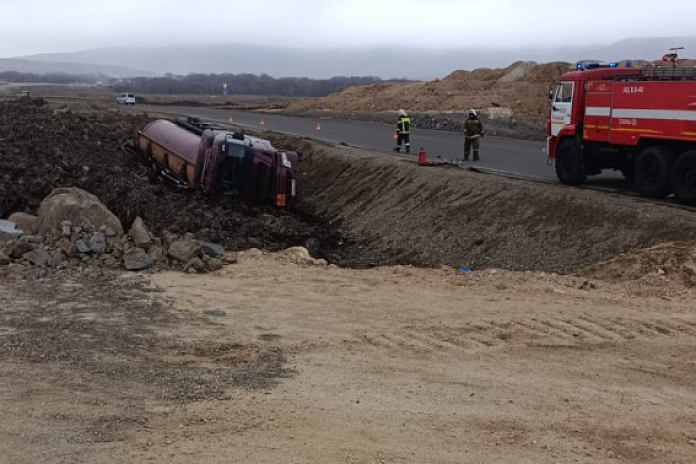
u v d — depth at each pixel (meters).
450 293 11.80
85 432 6.04
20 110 33.06
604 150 19.59
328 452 5.71
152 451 5.64
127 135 32.91
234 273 13.37
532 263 17.11
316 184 28.91
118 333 9.50
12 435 5.94
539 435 6.36
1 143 23.59
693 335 9.52
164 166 26.39
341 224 24.33
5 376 7.50
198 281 12.70
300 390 7.42
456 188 21.92
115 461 5.44
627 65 20.91
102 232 14.70
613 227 16.62
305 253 15.43
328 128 42.50
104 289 11.91
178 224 20.27
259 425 6.31
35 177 20.84
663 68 17.97
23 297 11.27
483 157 28.16
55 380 7.45
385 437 6.14
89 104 47.03
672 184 17.45
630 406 7.20
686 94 16.77
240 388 7.43
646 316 10.28
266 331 9.76
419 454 5.77
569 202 18.38
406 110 54.56
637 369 8.35
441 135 38.78
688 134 16.75
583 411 7.02
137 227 14.98
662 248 14.05
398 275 13.20
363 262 20.14
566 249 16.92
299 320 10.27
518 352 8.91
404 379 7.88
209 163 23.14
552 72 60.59
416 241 20.66
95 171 22.91
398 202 23.38
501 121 44.34
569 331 9.65
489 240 18.88
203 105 78.69
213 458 5.51
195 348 9.00
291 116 54.59
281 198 23.67
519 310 10.63
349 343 9.23
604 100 19.11
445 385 7.70
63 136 27.19
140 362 8.34
